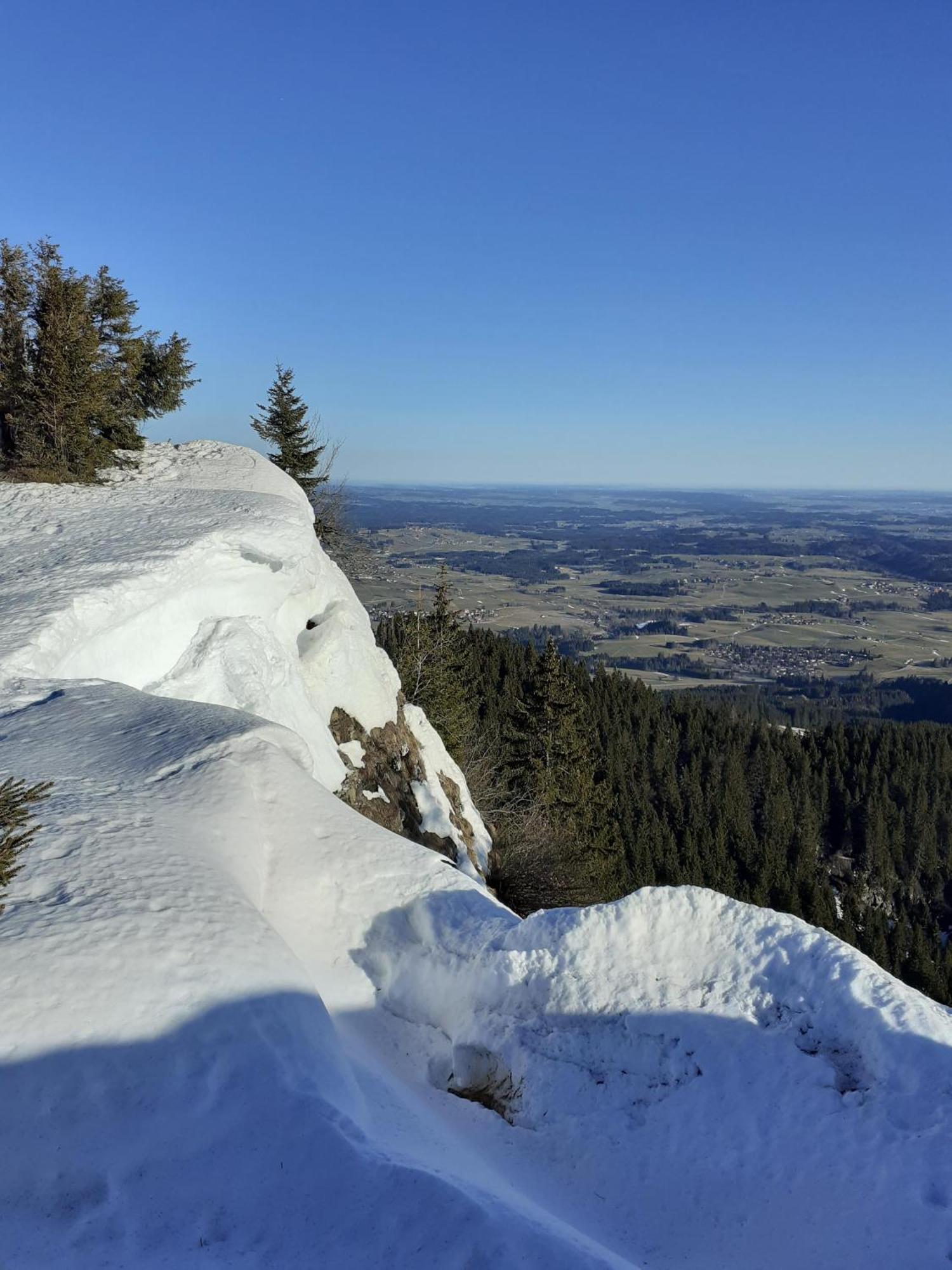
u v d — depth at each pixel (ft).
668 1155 18.97
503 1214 14.60
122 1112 15.81
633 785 173.06
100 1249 13.57
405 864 28.04
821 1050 19.75
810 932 21.71
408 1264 13.61
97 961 18.62
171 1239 13.88
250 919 21.68
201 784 28.78
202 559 49.32
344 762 55.31
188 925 20.52
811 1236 16.61
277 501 61.82
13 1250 13.37
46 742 32.12
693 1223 17.53
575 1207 18.13
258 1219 14.32
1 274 67.56
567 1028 21.84
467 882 27.91
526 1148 20.15
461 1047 22.93
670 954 22.30
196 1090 16.48
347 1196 14.73
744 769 196.75
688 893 22.86
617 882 115.03
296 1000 19.63
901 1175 16.94
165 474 73.26
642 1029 21.12
